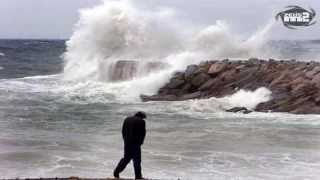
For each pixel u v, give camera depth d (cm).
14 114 3300
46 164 2005
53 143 2411
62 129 2811
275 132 2764
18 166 1966
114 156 2161
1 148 2264
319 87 3478
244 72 3969
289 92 3606
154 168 1978
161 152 2252
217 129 2845
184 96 4006
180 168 1989
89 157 2134
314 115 3306
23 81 5275
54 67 7488
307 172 1956
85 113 3412
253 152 2286
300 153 2275
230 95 3788
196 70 4150
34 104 3775
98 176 1839
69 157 2127
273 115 3331
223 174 1916
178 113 3431
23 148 2277
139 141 1667
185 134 2684
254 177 1880
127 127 1666
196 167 2011
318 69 3694
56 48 12950
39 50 11819
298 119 3173
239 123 3045
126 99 4100
